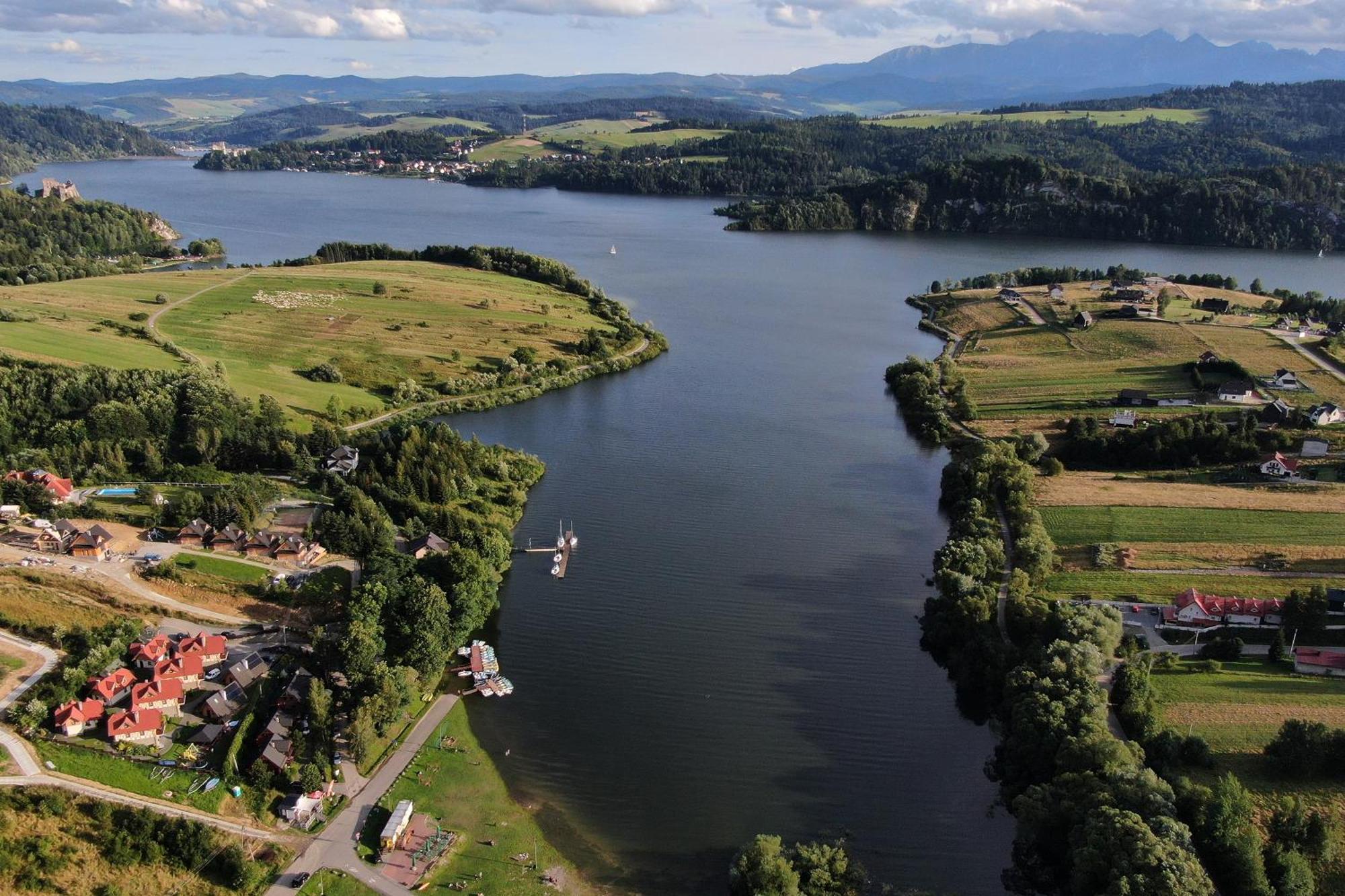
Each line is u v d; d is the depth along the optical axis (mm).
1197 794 89500
